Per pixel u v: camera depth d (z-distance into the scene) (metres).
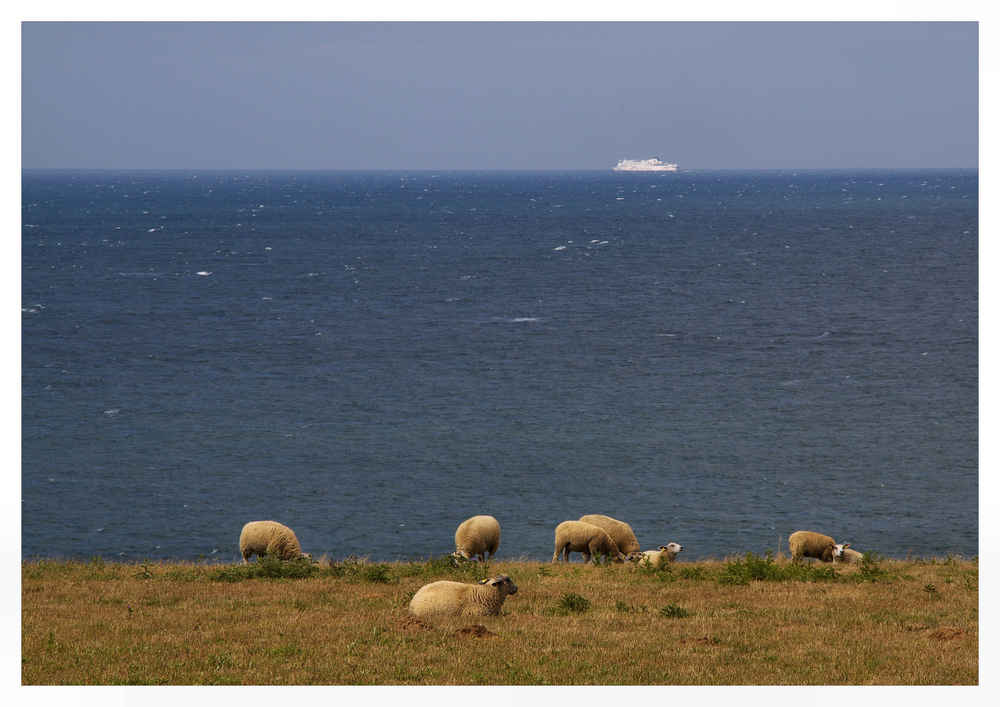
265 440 93.81
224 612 31.08
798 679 24.17
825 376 127.62
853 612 32.38
